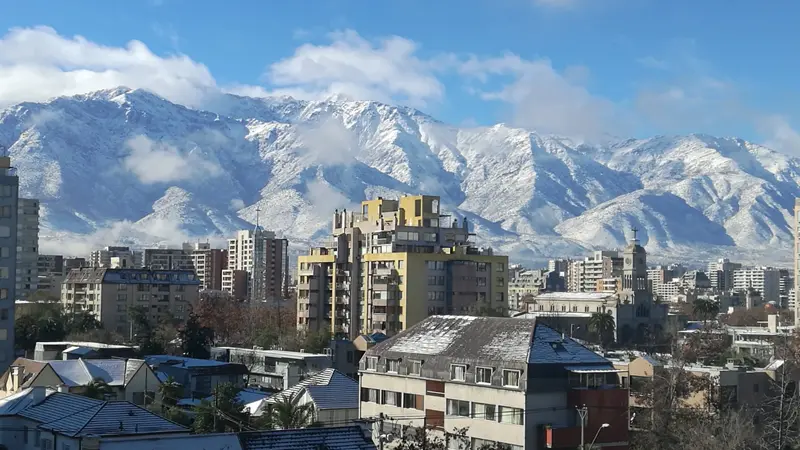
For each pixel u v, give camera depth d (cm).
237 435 8400
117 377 15425
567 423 11850
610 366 12212
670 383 14075
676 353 15600
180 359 19125
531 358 11756
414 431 12219
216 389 14325
